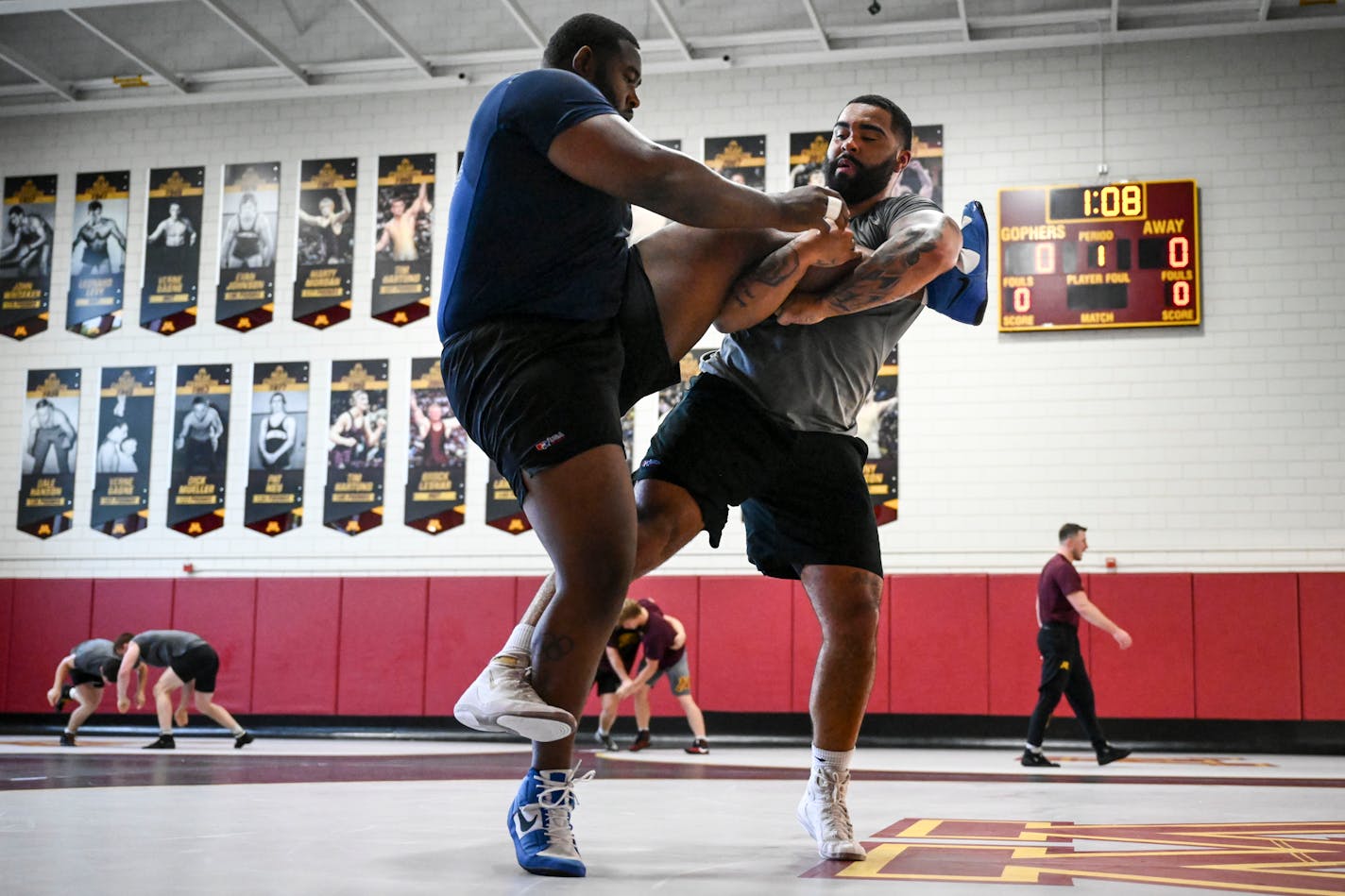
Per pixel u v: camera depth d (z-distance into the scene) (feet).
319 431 39.37
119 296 41.09
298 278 40.09
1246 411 34.42
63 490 40.55
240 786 15.12
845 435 8.52
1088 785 17.92
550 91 6.41
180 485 39.93
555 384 6.48
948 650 34.94
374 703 37.68
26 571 40.37
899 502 35.86
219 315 40.40
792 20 37.52
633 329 7.01
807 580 8.47
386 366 39.27
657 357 7.19
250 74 40.47
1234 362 34.65
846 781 8.11
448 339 6.93
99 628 39.27
